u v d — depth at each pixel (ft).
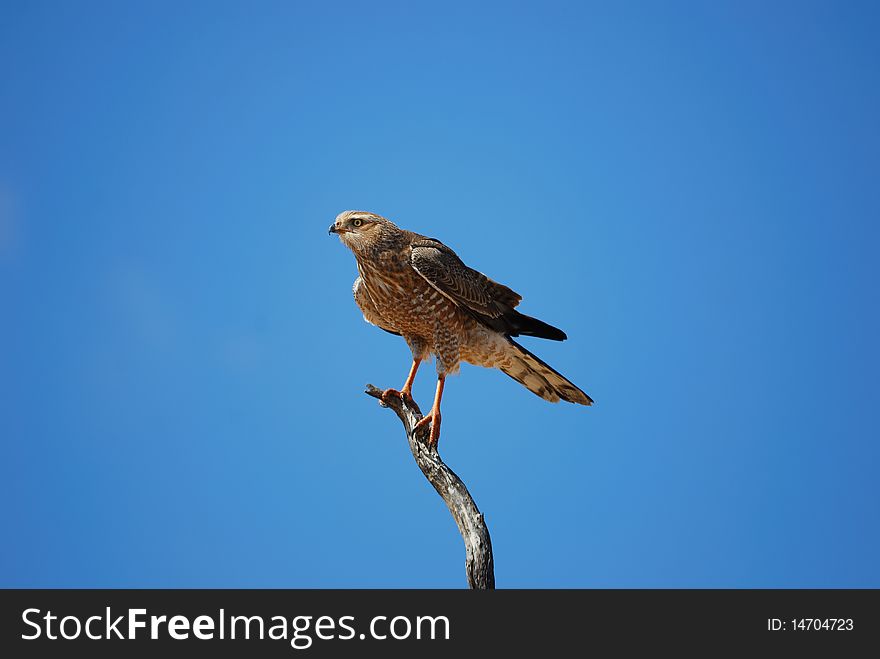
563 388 46.91
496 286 44.96
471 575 32.99
